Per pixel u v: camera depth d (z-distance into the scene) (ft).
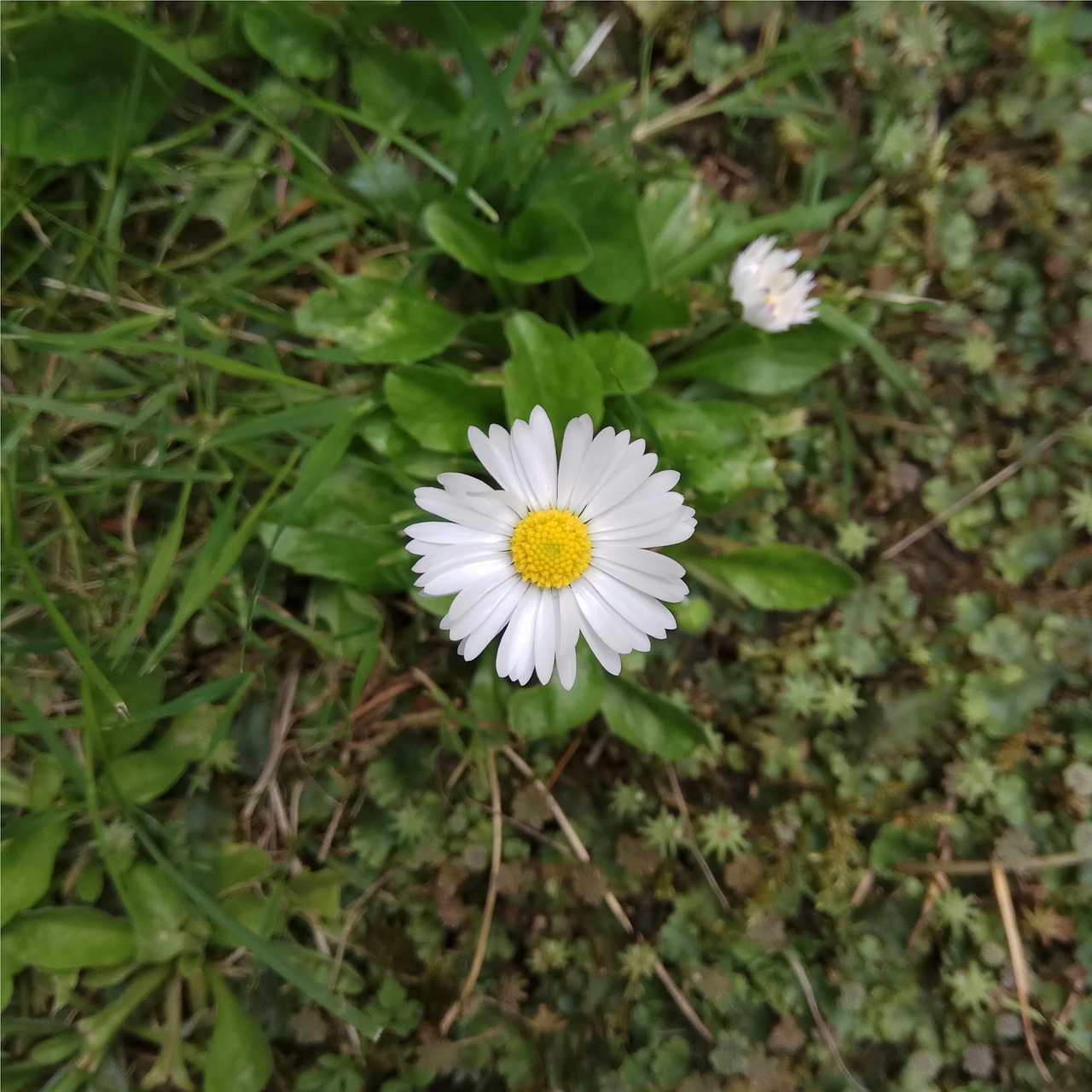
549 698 0.36
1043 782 0.37
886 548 0.39
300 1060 0.38
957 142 0.38
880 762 0.38
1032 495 0.38
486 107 0.33
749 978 0.37
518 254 0.36
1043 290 0.38
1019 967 0.36
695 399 0.39
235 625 0.37
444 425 0.35
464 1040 0.36
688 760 0.38
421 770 0.38
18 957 0.35
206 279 0.37
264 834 0.38
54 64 0.34
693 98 0.39
